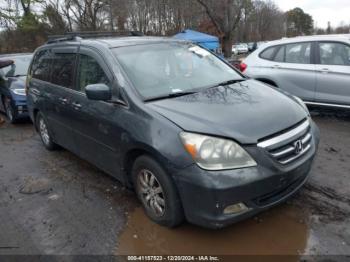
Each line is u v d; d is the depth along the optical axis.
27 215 3.91
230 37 27.83
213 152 2.86
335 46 6.57
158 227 3.44
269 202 3.04
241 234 3.24
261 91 3.86
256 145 2.91
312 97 6.84
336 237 3.10
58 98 4.92
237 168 2.83
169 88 3.78
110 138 3.78
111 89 3.76
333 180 4.13
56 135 5.47
